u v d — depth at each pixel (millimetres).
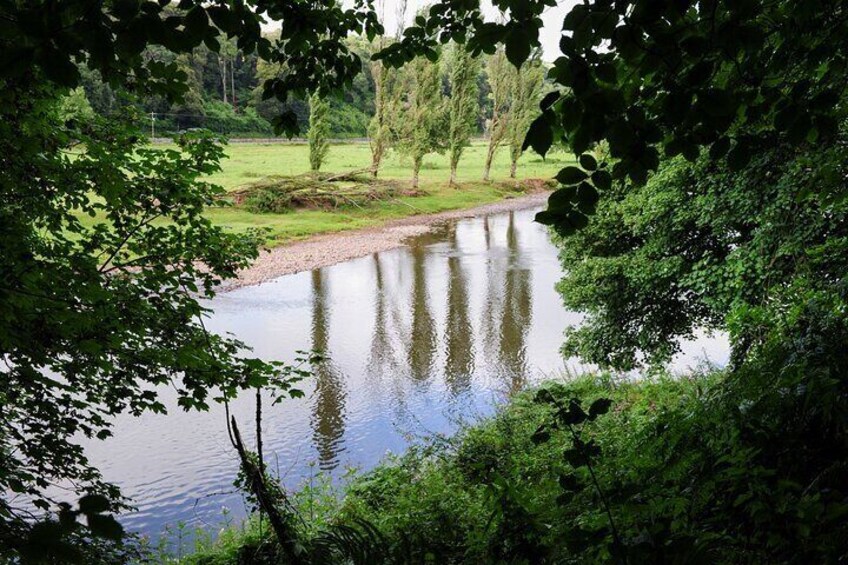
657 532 2359
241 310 21766
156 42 1745
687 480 3242
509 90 62125
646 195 10688
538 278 26438
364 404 14023
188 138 5277
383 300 23203
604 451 5797
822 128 2391
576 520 3383
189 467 11000
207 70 91938
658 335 12102
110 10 1650
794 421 3164
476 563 3896
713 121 2014
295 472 10992
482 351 17641
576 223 2189
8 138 4039
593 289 12289
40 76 3699
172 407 13672
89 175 4766
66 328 4113
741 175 8500
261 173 55250
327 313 21500
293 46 3316
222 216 38094
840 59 2686
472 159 82812
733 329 6137
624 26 1776
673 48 1918
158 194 5078
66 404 4848
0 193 4359
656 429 3945
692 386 9648
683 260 10453
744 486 2852
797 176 7562
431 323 20344
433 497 5902
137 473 10750
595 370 14734
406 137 52281
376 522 6293
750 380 3785
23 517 4309
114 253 5148
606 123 1964
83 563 1003
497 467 7168
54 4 1583
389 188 48812
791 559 2373
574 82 1818
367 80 103438
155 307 5051
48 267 4219
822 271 6480
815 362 3461
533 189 61312
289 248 32531
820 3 2299
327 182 46219
